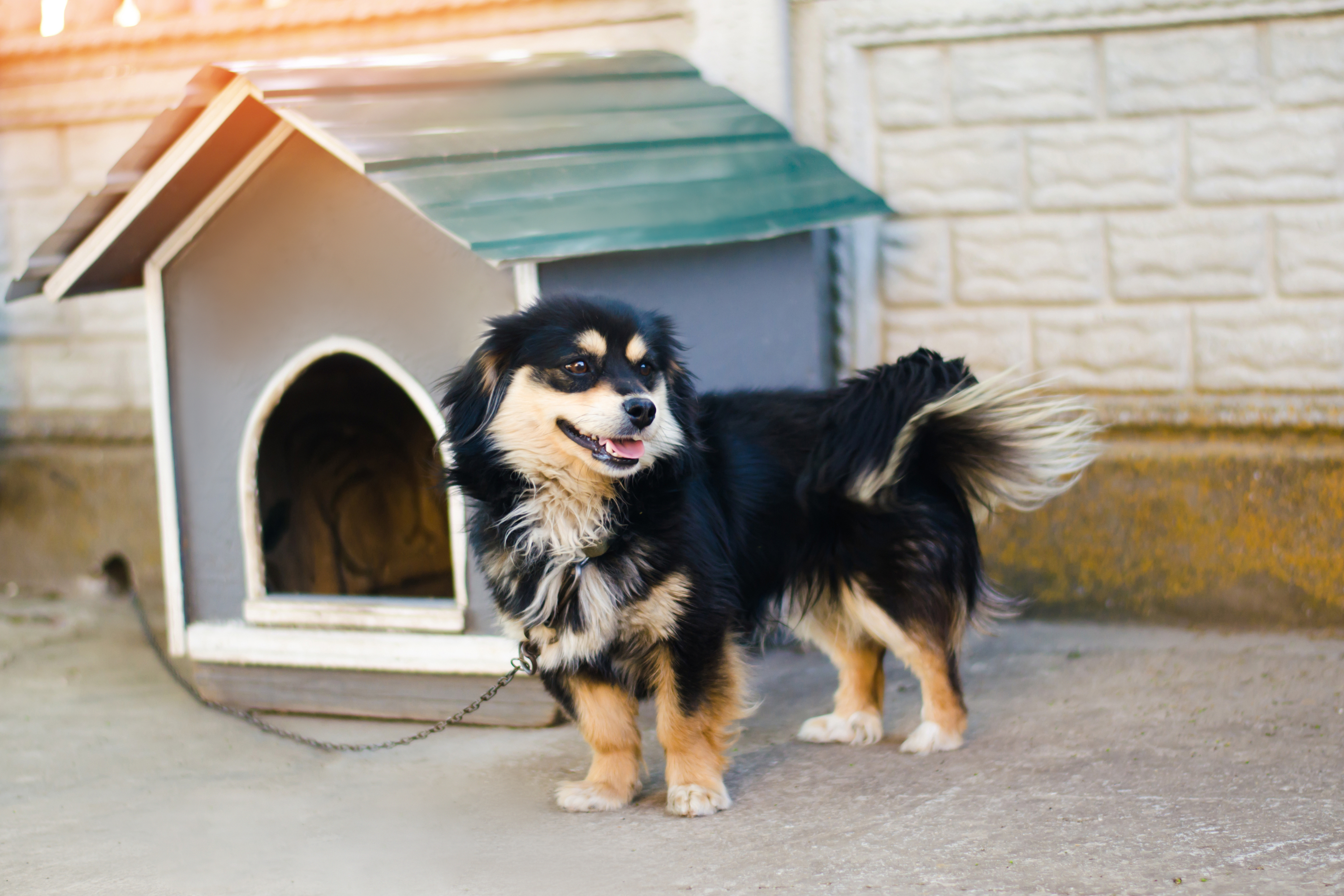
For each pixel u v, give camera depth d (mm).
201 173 3695
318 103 3490
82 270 3795
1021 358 4590
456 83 3969
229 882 2617
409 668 3766
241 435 3947
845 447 3232
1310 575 4203
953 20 4473
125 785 3328
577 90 4180
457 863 2678
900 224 4680
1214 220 4312
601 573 2910
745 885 2455
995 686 3857
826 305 4688
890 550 3246
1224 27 4230
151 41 5352
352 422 4699
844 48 4613
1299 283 4238
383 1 5035
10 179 5668
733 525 3221
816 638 3574
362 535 4766
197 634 4027
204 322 3939
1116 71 4363
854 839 2678
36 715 4020
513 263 3285
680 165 3910
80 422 5562
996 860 2510
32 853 2822
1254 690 3643
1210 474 4293
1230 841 2549
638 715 3727
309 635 3885
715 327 3928
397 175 3311
